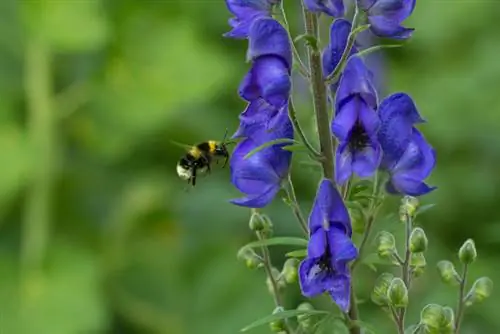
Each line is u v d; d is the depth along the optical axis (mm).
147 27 10594
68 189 10672
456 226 10922
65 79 10633
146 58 10484
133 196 10766
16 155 10000
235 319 10016
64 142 10602
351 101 5535
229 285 10234
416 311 9703
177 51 10492
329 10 5402
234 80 11750
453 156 11539
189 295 10414
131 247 10758
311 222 5520
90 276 10086
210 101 11391
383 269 9078
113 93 10422
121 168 10977
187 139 11047
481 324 9602
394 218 7305
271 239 6094
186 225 10828
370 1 5656
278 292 6527
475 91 11711
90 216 10719
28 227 10266
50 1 10172
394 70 12297
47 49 10305
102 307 9969
